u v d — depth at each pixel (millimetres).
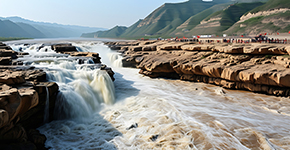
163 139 9781
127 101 16484
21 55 25750
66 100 12539
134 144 9430
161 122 11805
